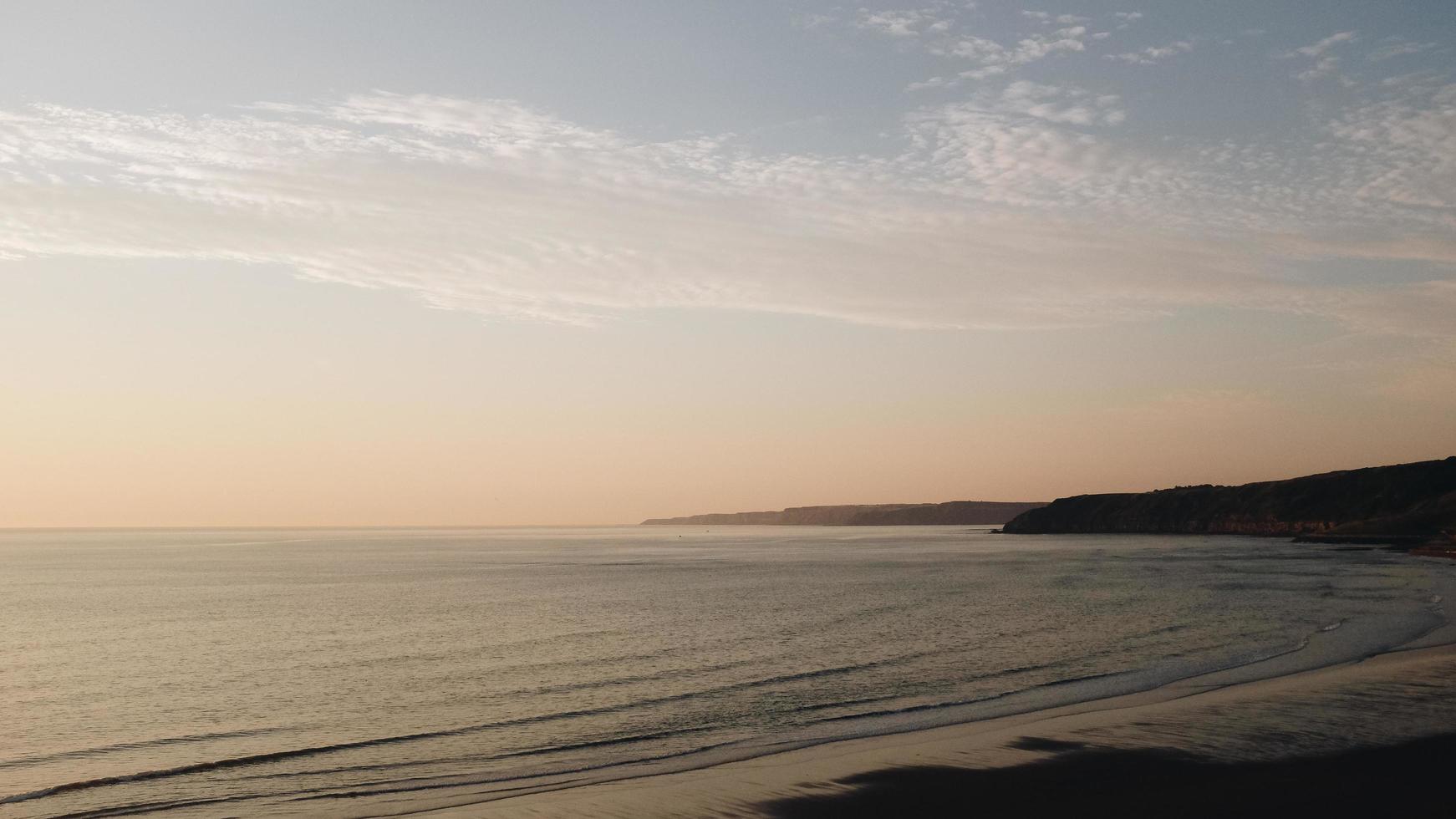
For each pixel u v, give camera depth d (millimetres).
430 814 14648
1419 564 82500
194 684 28641
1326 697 21938
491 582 75062
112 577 84938
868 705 23781
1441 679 24188
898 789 15281
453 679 28875
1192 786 14961
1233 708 20953
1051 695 24453
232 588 70125
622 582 74938
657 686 27188
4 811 15773
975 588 63281
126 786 17328
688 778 16500
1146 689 24844
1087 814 13781
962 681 27156
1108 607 48750
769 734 20719
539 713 23766
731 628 41375
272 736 21781
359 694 26797
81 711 24938
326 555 140750
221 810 15570
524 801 15227
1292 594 53594
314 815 15031
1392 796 14203
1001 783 15461
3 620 48156
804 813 14141
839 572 85312
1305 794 14398
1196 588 60156
